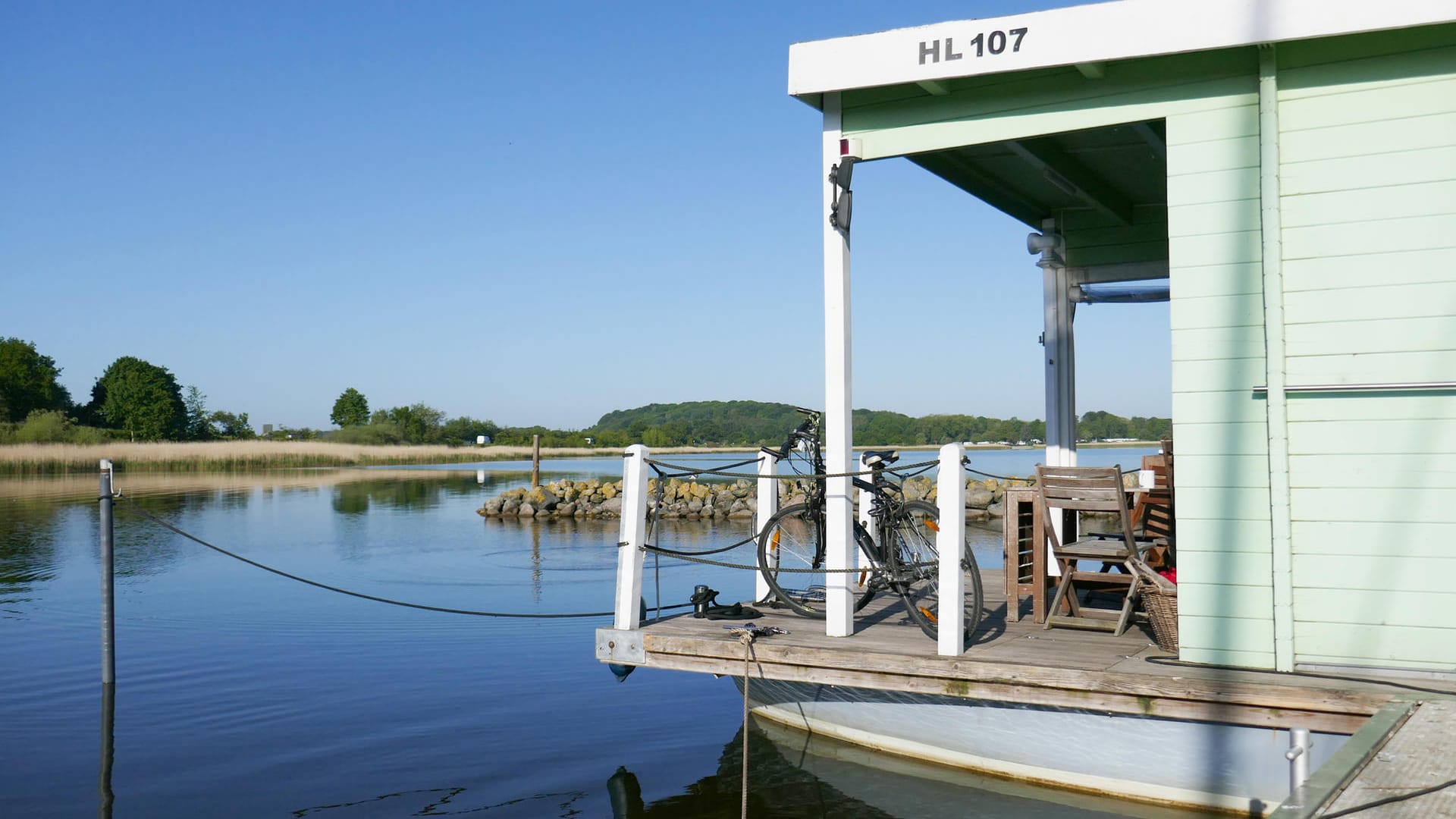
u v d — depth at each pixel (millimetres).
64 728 6926
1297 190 4875
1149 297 8805
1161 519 6680
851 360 5824
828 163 5816
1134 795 5047
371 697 7773
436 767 6133
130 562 15586
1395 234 4707
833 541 5809
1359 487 4762
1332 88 4820
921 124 5680
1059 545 6035
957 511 5281
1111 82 5270
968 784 5500
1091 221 8844
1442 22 4430
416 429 81750
